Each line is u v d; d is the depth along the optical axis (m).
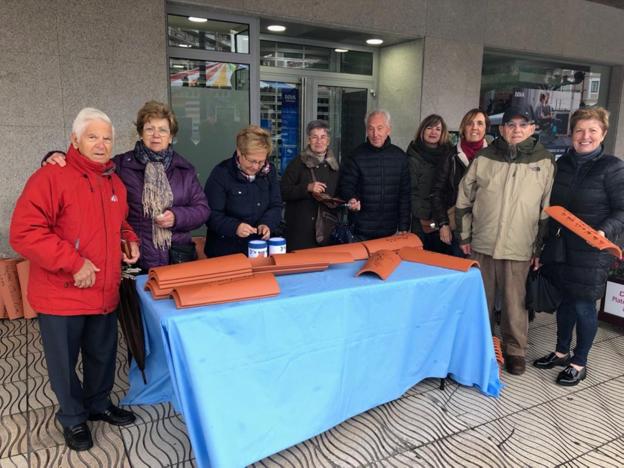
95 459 2.06
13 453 2.09
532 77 6.92
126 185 2.25
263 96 5.39
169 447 2.15
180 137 4.49
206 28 4.39
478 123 3.19
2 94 3.55
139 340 2.16
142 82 4.01
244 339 1.80
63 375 2.03
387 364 2.28
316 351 1.99
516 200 2.72
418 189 3.44
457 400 2.56
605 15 7.05
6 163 3.64
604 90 7.87
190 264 2.04
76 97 3.79
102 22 3.79
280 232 3.14
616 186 2.54
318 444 2.18
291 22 4.70
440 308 2.41
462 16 5.62
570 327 2.92
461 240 3.02
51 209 1.84
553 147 7.48
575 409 2.52
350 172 3.28
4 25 3.48
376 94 6.08
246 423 1.86
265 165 2.72
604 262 2.63
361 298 2.07
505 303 2.88
